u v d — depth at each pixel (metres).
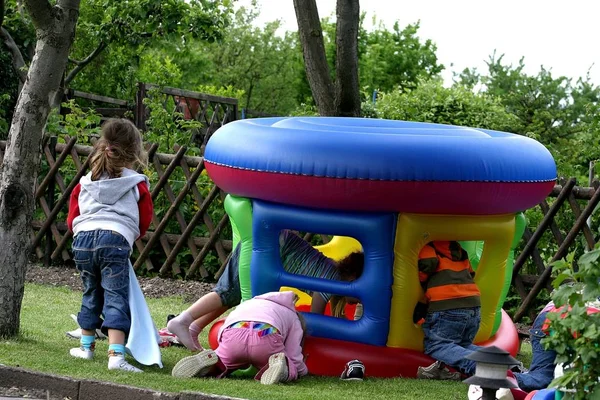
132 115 16.78
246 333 5.36
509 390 4.96
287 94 32.00
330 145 5.59
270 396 4.88
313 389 5.20
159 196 10.09
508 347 6.46
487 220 5.84
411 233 5.69
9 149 5.90
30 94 5.88
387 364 5.74
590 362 3.88
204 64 29.66
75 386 4.91
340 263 6.20
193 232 9.89
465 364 5.54
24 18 16.55
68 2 5.92
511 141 5.96
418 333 5.84
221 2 15.23
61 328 6.66
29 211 5.95
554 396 4.53
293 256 6.23
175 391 4.86
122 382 5.00
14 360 5.34
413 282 5.77
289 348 5.52
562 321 3.92
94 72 19.69
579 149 13.48
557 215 8.92
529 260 9.05
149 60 20.83
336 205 5.68
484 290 6.17
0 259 5.89
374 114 16.23
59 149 10.22
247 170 5.85
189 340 6.16
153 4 14.48
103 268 5.52
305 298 7.23
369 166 5.48
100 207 5.60
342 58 9.12
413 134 5.83
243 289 6.15
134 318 5.46
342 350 5.77
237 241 6.41
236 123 6.46
